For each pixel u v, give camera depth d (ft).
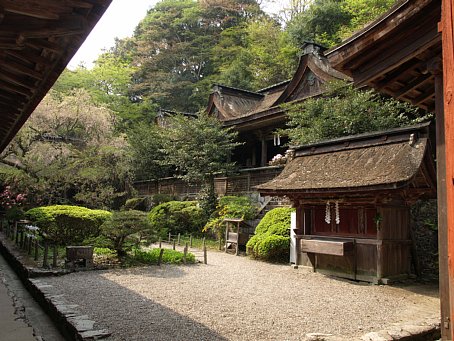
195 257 42.65
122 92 120.16
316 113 45.11
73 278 29.53
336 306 22.62
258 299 24.09
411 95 16.49
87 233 46.73
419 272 32.27
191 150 64.69
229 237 47.88
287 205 49.08
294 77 64.28
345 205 32.53
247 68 116.88
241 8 142.82
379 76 14.08
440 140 12.81
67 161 64.69
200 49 140.26
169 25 146.61
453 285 5.54
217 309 21.38
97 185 70.64
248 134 79.10
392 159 28.86
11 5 9.77
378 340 15.23
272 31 117.39
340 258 32.42
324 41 83.87
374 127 39.40
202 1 142.00
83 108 67.51
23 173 59.47
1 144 33.22
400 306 22.82
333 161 33.99
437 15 11.41
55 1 10.23
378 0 72.18
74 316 17.93
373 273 30.04
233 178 62.80
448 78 5.90
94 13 11.26
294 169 36.63
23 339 16.22
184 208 61.87
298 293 26.12
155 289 26.35
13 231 47.75
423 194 30.68
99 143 71.41
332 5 91.56
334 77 54.90
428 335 17.10
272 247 39.17
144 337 16.37
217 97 87.92
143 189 87.10
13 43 11.41
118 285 27.40
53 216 44.42
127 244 40.91
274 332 17.49
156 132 85.10
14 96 18.56
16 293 27.07
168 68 144.56
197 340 16.19
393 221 31.12
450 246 5.67
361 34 13.03
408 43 12.44
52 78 14.96
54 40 12.24
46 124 63.98
